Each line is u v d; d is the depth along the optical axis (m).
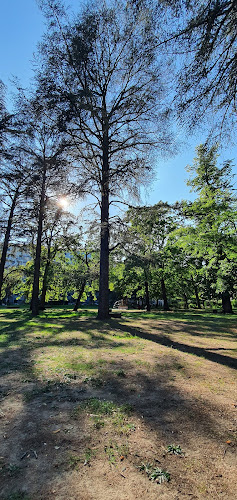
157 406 3.43
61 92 10.47
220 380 4.42
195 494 1.97
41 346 6.98
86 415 3.17
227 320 14.70
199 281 28.36
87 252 23.45
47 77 10.53
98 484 2.07
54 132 11.66
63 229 21.27
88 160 13.72
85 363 5.34
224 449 2.53
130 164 12.99
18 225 20.64
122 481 2.11
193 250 16.64
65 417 3.12
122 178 13.23
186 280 30.95
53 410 3.30
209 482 2.10
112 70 12.11
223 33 4.20
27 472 2.20
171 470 2.24
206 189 18.73
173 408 3.37
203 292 32.66
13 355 6.03
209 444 2.61
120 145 14.63
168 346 7.20
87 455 2.42
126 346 7.05
